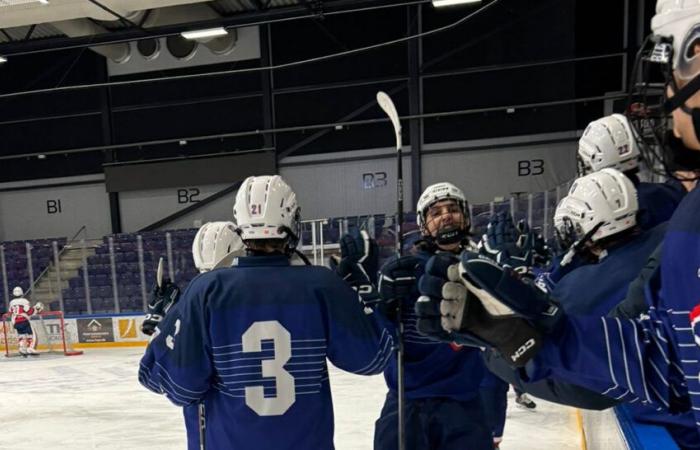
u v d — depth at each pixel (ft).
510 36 39.34
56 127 46.16
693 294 2.27
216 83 43.83
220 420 5.08
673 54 2.44
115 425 16.98
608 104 38.83
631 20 37.86
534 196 34.47
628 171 7.16
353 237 5.71
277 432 4.95
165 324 5.21
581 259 5.81
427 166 41.52
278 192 5.32
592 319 2.59
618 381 2.51
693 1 2.34
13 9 30.66
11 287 41.42
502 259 4.74
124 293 39.32
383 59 41.39
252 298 5.02
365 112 42.16
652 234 4.45
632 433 4.32
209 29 32.99
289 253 5.65
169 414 17.92
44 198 47.11
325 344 5.17
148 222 45.44
